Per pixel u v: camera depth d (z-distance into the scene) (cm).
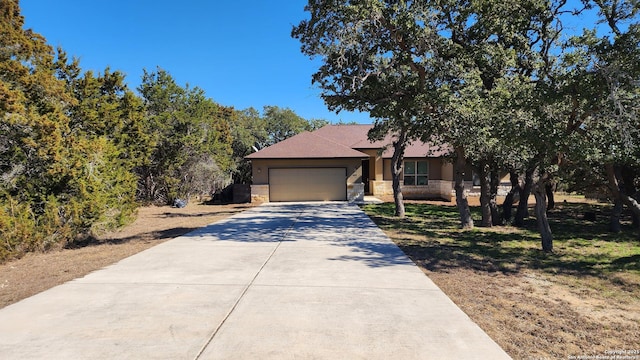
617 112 736
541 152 859
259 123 3778
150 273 666
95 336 405
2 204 858
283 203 2238
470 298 551
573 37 797
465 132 1076
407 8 1017
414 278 642
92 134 1249
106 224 1078
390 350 377
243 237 1056
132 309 486
